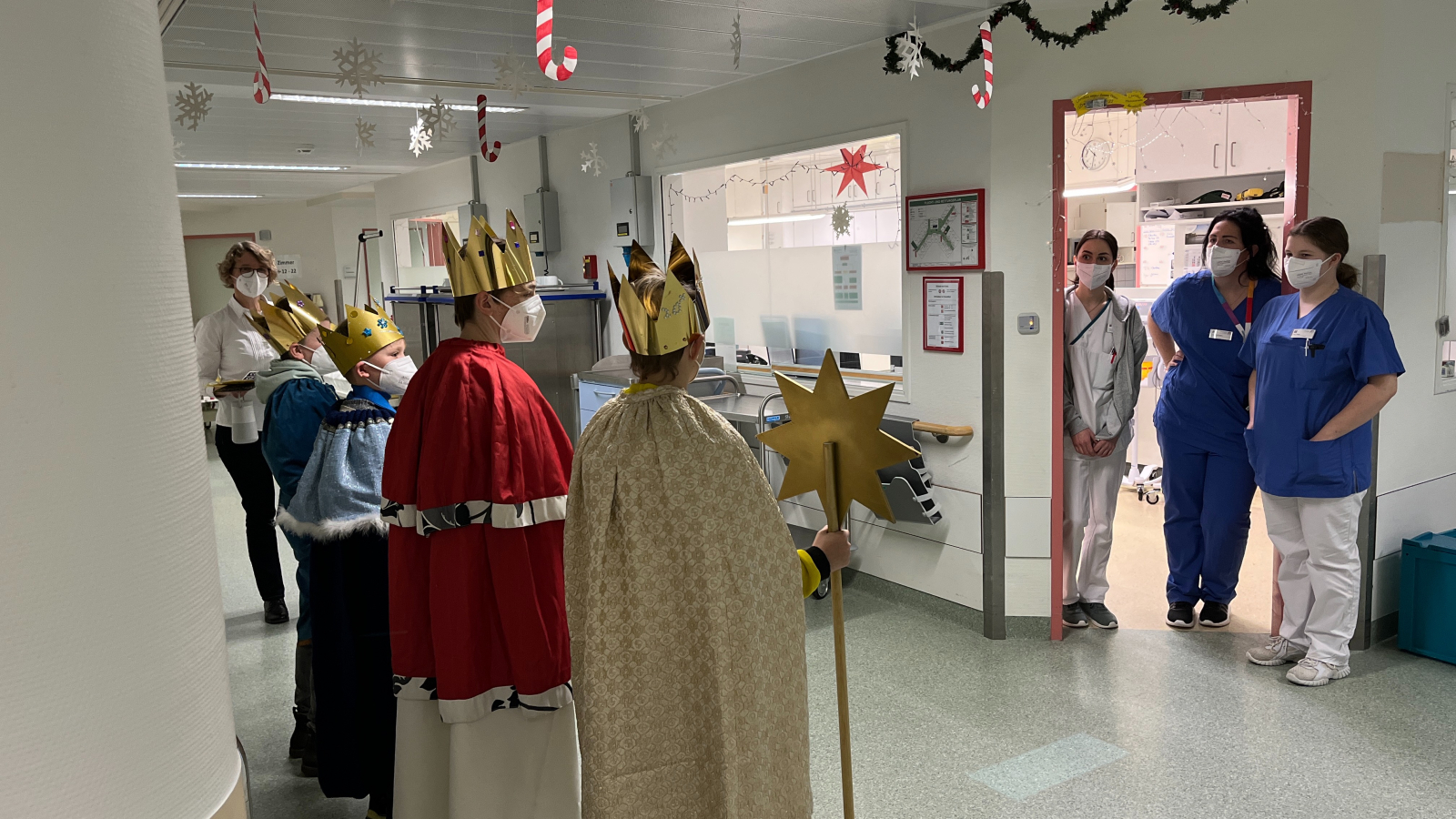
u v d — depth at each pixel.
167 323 0.76
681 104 4.98
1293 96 3.33
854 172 4.20
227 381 3.78
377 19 2.97
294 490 2.59
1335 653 3.25
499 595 1.91
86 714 0.68
